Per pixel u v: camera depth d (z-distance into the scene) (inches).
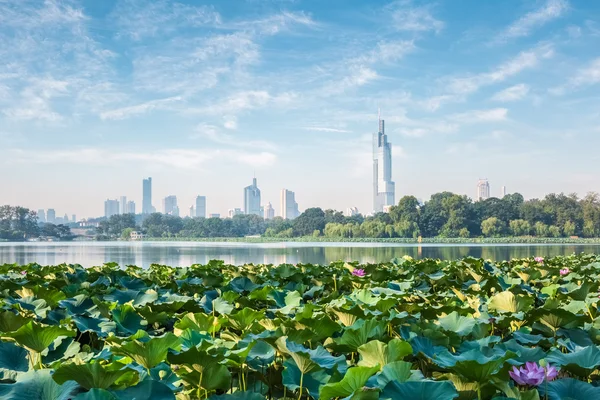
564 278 316.2
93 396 85.2
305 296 265.6
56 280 264.8
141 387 95.3
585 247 2304.4
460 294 238.1
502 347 128.4
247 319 157.6
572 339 155.3
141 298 223.6
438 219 4709.6
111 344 134.0
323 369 111.6
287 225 6432.1
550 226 4431.6
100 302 188.9
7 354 121.9
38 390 94.0
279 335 127.1
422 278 323.3
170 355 104.3
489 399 107.2
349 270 388.8
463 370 102.7
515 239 4116.6
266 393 118.9
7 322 145.6
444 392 92.7
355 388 95.3
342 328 151.9
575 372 115.9
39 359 127.6
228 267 404.2
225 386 106.8
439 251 1800.0
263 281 302.4
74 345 136.3
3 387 92.4
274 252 1827.0
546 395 100.3
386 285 259.9
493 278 273.9
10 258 1384.1
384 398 91.7
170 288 275.1
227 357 111.8
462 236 4468.5
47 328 121.3
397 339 115.0
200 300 225.5
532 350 127.1
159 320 178.5
